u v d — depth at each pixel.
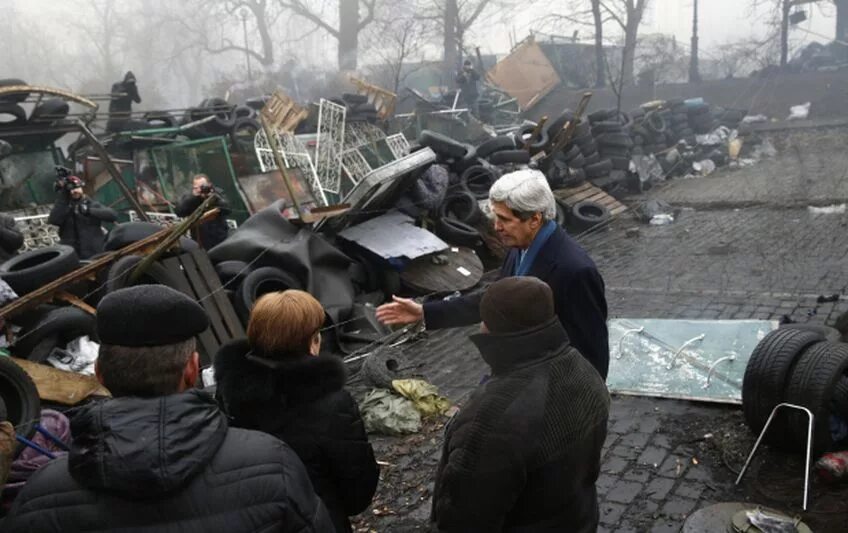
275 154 8.45
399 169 8.36
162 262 6.10
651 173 16.84
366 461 2.30
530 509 1.98
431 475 4.51
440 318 3.13
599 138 15.57
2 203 12.05
